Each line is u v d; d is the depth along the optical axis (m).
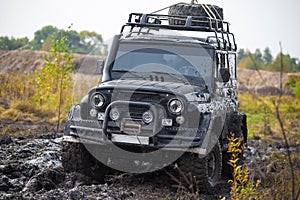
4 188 9.52
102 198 9.09
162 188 10.22
